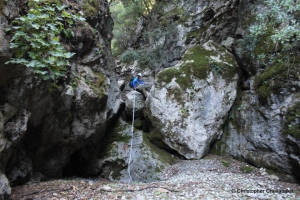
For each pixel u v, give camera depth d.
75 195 4.19
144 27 14.56
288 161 5.79
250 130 6.94
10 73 3.54
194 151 7.50
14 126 3.85
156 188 4.79
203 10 11.28
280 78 6.01
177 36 11.40
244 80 8.07
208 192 4.52
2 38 3.23
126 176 7.42
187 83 7.98
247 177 5.85
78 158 7.97
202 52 8.48
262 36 7.05
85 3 6.24
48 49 3.54
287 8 5.45
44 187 4.66
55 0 4.64
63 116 5.63
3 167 3.86
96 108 6.51
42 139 5.48
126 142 8.22
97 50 6.53
